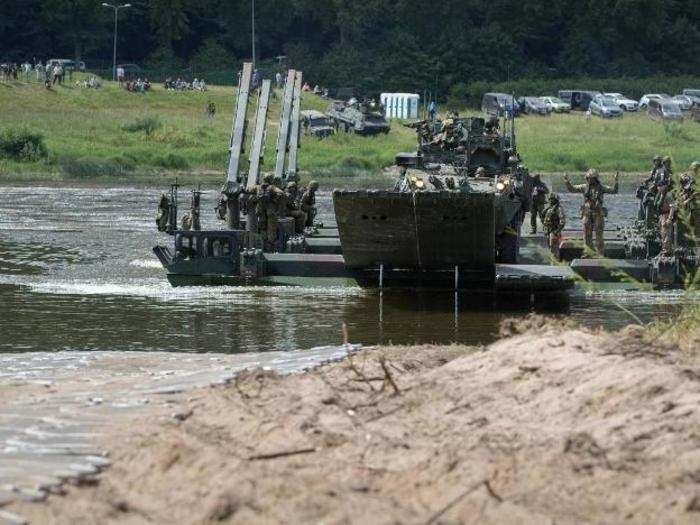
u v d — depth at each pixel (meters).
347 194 87.75
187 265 99.56
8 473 33.28
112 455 35.00
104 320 80.44
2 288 96.44
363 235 91.69
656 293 95.69
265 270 99.25
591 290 96.19
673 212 95.94
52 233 143.62
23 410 41.38
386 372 40.16
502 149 104.75
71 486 32.12
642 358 37.47
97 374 51.75
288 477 31.12
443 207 87.06
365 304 89.44
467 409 36.12
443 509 28.56
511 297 93.25
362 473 31.86
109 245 131.12
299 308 87.00
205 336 74.44
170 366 54.22
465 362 41.06
